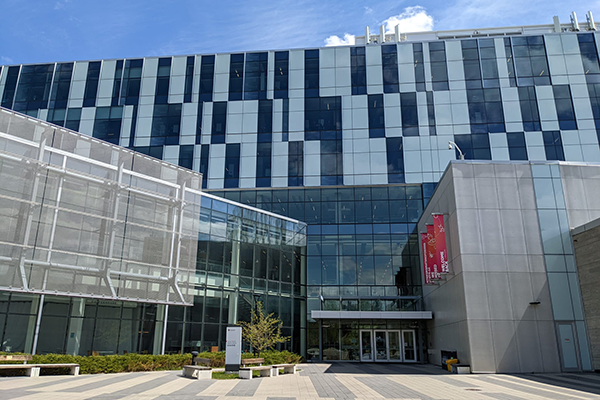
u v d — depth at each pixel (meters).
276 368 21.34
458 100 40.00
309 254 37.62
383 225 37.91
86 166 23.58
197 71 42.59
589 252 22.52
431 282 29.03
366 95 40.94
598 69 39.56
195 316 26.94
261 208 38.81
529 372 22.05
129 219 24.70
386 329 35.50
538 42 40.69
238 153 40.31
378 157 39.41
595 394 14.40
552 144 38.06
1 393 12.96
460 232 24.11
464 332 23.38
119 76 42.75
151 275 24.86
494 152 38.34
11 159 20.86
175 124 41.31
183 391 14.67
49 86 42.69
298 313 35.22
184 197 27.62
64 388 14.48
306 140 40.25
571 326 22.61
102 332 22.92
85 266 22.34
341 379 19.78
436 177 38.44
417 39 55.78
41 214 21.25
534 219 24.22
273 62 42.47
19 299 20.56
